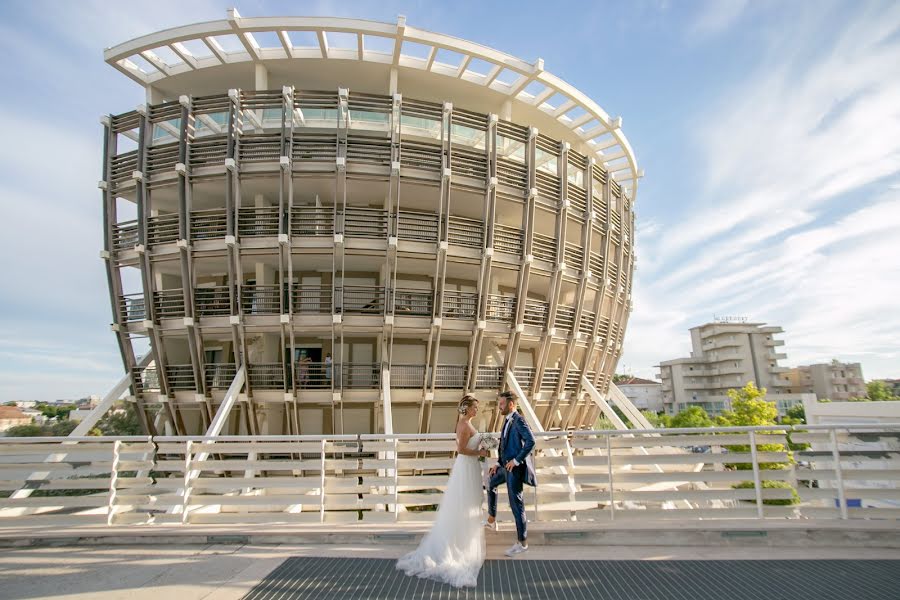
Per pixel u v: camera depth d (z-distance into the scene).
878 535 6.21
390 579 5.18
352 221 19.20
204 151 19.12
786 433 7.36
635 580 5.05
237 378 18.36
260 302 19.50
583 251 22.89
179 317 19.62
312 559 5.89
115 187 20.41
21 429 39.56
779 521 6.68
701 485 19.52
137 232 19.44
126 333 20.34
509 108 22.80
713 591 4.70
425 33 19.28
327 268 20.95
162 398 19.84
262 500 7.70
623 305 28.33
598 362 25.88
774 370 90.19
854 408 30.08
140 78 21.27
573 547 6.32
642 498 7.22
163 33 19.08
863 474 6.87
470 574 5.07
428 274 22.22
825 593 4.62
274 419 20.33
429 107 19.56
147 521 7.75
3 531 7.01
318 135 18.77
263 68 20.33
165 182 19.39
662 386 103.31
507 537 6.43
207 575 5.38
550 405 23.00
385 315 18.67
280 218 18.19
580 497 7.29
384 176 18.95
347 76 21.36
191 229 18.91
